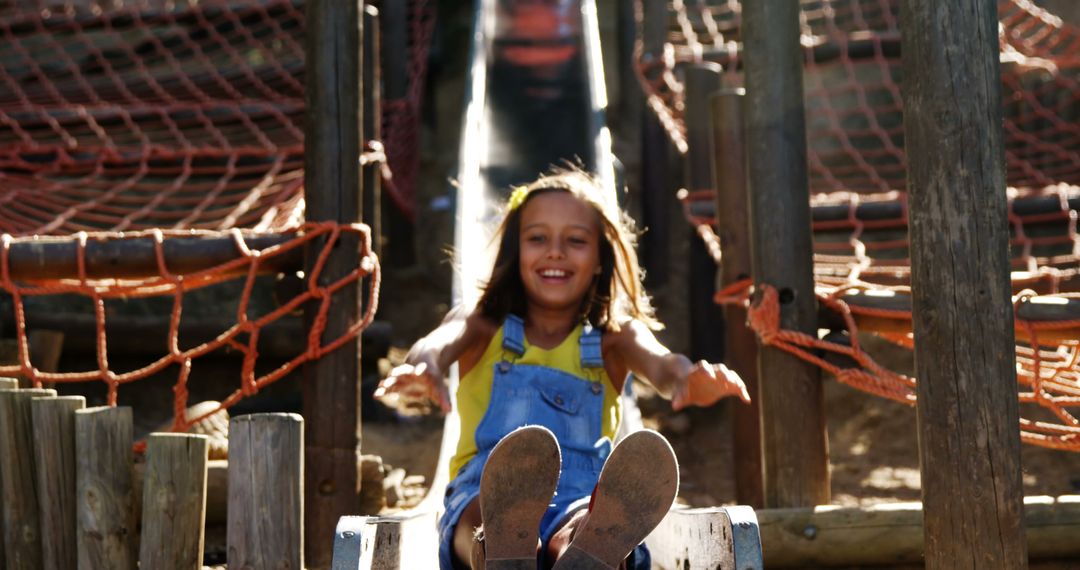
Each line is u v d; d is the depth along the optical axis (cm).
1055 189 772
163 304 863
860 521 461
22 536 411
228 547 368
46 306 825
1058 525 452
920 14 364
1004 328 356
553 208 388
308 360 515
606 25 1543
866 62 996
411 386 322
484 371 382
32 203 771
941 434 358
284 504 368
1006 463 353
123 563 395
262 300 881
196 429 630
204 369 825
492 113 1083
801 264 513
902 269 640
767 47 518
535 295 386
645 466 283
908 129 368
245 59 1216
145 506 382
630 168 1250
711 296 855
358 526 305
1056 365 541
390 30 1102
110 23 1102
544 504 282
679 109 946
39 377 512
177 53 1195
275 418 370
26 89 1017
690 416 839
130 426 402
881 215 740
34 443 408
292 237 520
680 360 355
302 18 1151
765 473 511
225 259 516
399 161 1029
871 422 792
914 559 461
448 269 1131
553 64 1177
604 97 1055
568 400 371
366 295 812
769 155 516
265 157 828
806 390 507
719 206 655
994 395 354
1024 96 969
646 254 1050
